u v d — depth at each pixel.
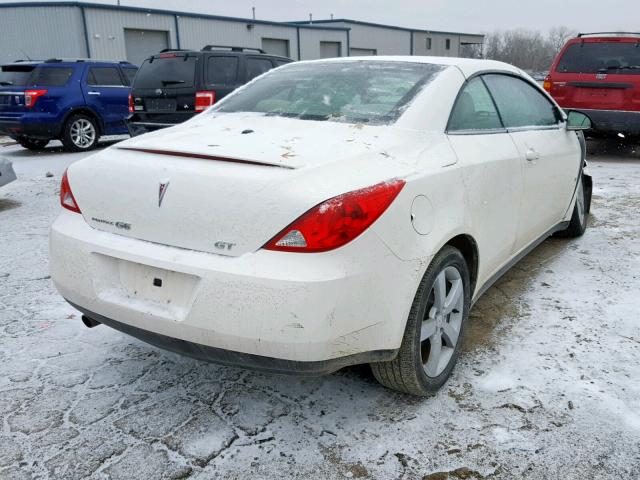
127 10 25.09
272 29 31.33
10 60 24.42
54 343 3.11
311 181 2.01
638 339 3.06
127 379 2.75
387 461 2.16
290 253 1.95
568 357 2.88
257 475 2.10
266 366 2.06
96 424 2.39
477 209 2.69
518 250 3.51
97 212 2.37
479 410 2.46
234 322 1.99
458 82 2.91
